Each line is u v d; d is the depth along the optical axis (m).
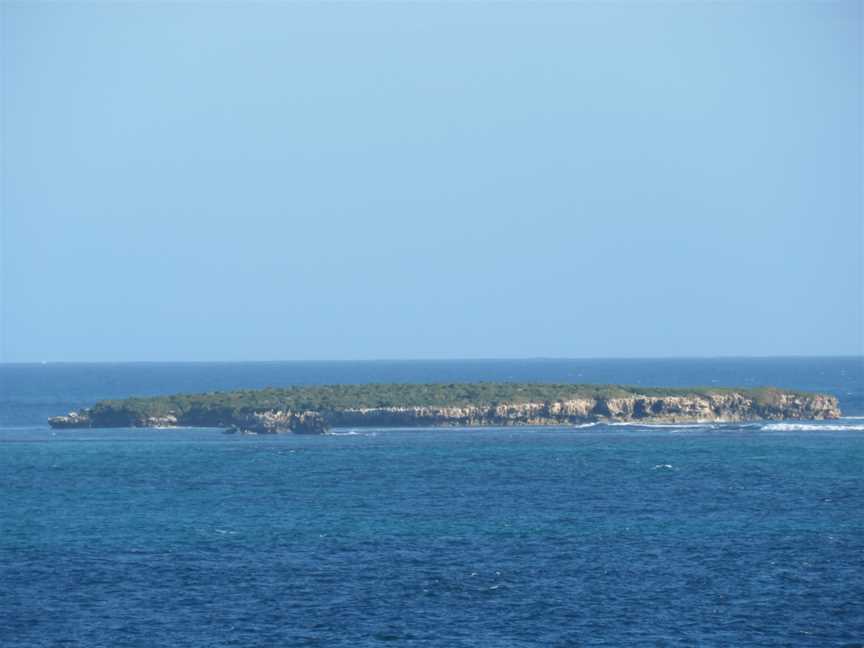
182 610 65.62
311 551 80.94
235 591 69.62
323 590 69.75
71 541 85.50
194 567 76.06
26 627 62.53
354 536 86.38
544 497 105.19
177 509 100.38
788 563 75.94
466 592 69.06
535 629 61.59
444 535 86.44
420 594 68.69
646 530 87.81
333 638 60.28
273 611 65.25
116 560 78.38
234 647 58.94
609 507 99.06
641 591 69.06
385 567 75.62
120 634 61.25
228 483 116.81
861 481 113.44
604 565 75.69
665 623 62.56
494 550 80.69
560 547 81.56
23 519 95.69
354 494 108.00
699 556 78.12
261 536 86.75
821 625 62.12
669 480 115.56
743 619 63.22
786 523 90.38
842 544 81.94
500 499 104.06
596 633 60.84
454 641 59.59
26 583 72.00
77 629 62.16
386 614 64.50
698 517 93.56
